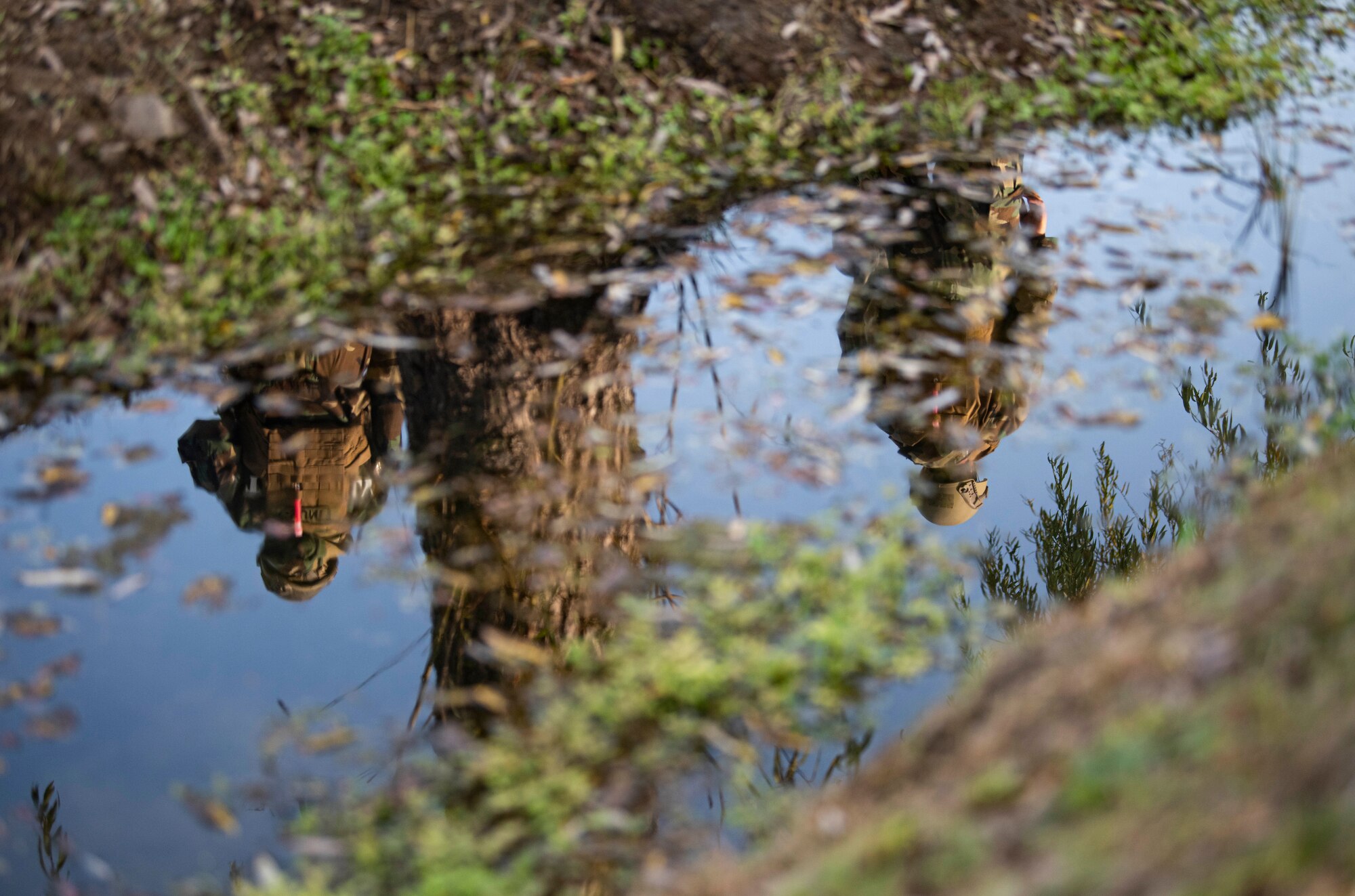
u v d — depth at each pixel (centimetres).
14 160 502
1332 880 166
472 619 362
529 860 256
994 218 553
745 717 299
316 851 269
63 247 477
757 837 267
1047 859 191
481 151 570
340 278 480
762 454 423
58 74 546
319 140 558
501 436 436
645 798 279
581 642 346
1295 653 216
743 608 336
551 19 636
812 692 309
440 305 471
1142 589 282
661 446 431
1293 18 781
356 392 492
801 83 634
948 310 493
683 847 267
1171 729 210
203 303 461
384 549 396
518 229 525
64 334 447
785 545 362
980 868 197
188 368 445
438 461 436
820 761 288
